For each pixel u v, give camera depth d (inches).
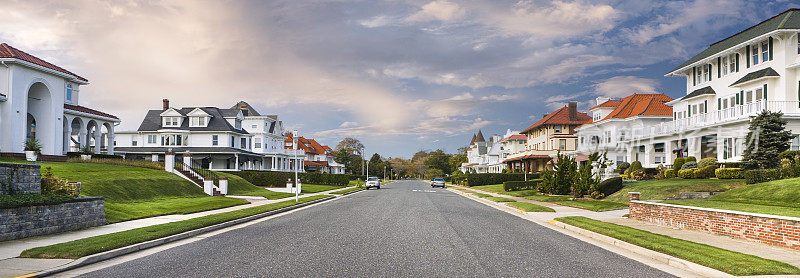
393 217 703.7
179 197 1031.0
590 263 351.3
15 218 431.8
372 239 463.2
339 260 349.1
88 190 807.1
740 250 405.7
